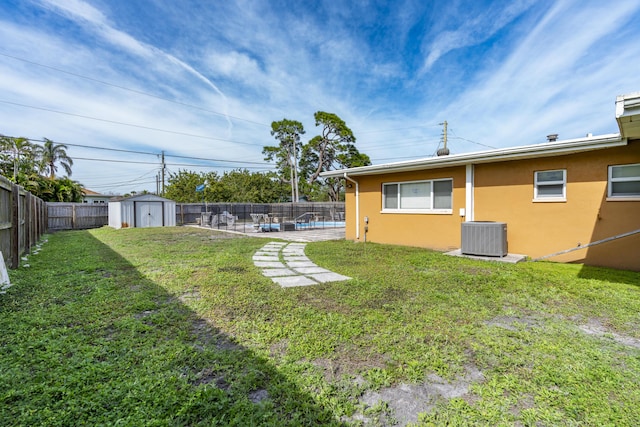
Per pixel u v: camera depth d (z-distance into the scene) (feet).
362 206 31.73
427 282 14.75
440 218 25.46
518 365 7.34
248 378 6.72
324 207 76.74
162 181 94.68
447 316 10.40
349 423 5.46
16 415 5.39
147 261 20.48
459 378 6.86
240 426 5.29
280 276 16.34
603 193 18.13
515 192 21.49
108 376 6.66
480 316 10.45
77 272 16.93
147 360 7.38
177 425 5.27
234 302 11.85
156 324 9.68
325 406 5.88
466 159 22.31
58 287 13.62
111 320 9.89
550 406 5.90
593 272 16.48
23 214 22.77
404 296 12.61
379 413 5.74
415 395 6.29
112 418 5.39
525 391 6.36
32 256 22.49
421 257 21.27
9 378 6.41
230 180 103.04
